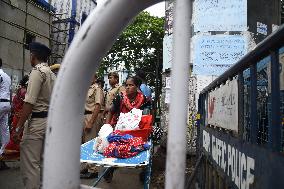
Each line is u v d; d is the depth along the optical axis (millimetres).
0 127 5902
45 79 3602
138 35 17281
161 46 17609
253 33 7238
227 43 7152
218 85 2703
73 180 842
